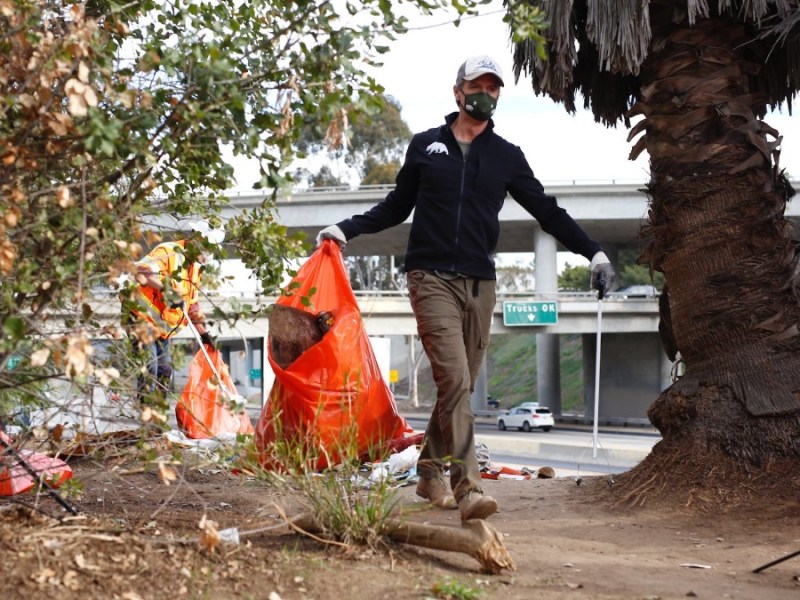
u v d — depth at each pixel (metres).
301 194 55.81
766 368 6.76
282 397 6.63
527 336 113.56
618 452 20.30
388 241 58.56
